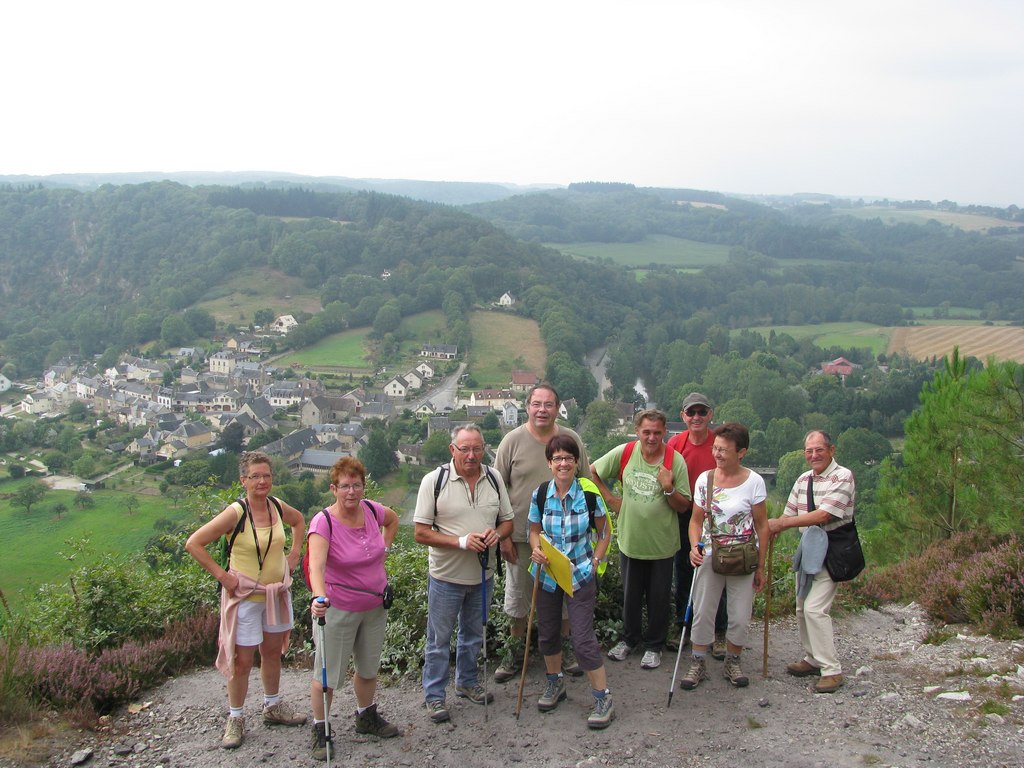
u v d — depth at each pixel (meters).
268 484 5.75
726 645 6.62
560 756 5.38
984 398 9.76
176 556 10.44
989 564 8.17
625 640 7.04
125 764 5.30
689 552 7.11
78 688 6.07
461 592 6.04
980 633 7.40
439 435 69.38
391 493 59.28
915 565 9.49
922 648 7.27
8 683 5.72
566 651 6.96
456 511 5.90
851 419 75.62
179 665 7.18
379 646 5.73
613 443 66.62
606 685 6.09
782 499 50.00
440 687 6.03
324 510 5.65
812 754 5.21
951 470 10.35
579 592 5.85
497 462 6.54
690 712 5.97
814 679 6.54
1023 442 9.47
